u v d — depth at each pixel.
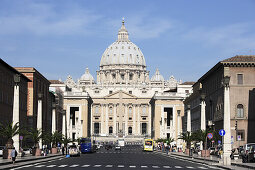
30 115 118.62
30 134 79.38
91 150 115.88
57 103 167.50
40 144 82.06
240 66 98.38
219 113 102.75
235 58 99.94
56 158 76.25
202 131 78.25
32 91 119.56
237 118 96.94
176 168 51.78
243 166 51.31
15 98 63.88
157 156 95.75
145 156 94.44
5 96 95.50
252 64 97.69
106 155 98.25
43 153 81.94
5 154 62.84
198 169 50.12
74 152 87.69
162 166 55.66
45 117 137.12
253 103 97.31
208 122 110.75
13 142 63.97
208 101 118.31
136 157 87.31
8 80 98.25
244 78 98.12
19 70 119.75
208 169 50.22
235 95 97.69
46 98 140.88
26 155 80.38
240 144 96.38
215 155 89.50
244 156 60.16
